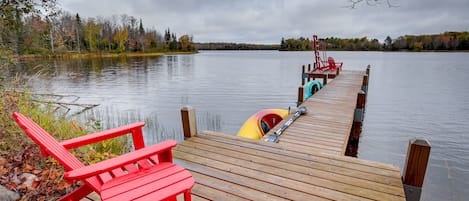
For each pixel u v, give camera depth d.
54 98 10.68
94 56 49.94
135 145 2.11
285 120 5.52
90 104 10.53
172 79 19.66
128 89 14.89
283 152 2.78
